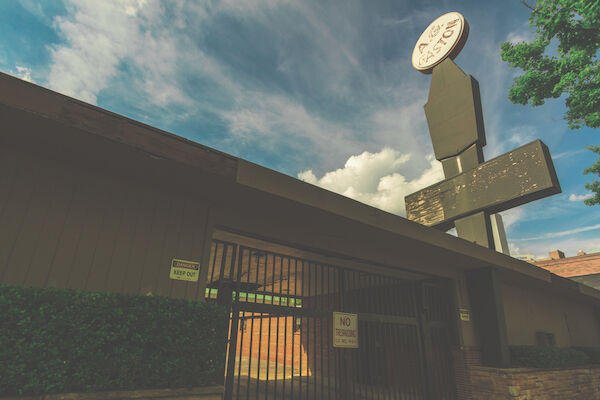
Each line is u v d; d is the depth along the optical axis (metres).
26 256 4.09
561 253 30.88
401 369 9.84
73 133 3.94
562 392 9.45
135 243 4.91
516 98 11.29
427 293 10.02
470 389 8.94
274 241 6.74
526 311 12.88
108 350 3.63
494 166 15.73
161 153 4.36
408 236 7.38
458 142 17.69
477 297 10.05
